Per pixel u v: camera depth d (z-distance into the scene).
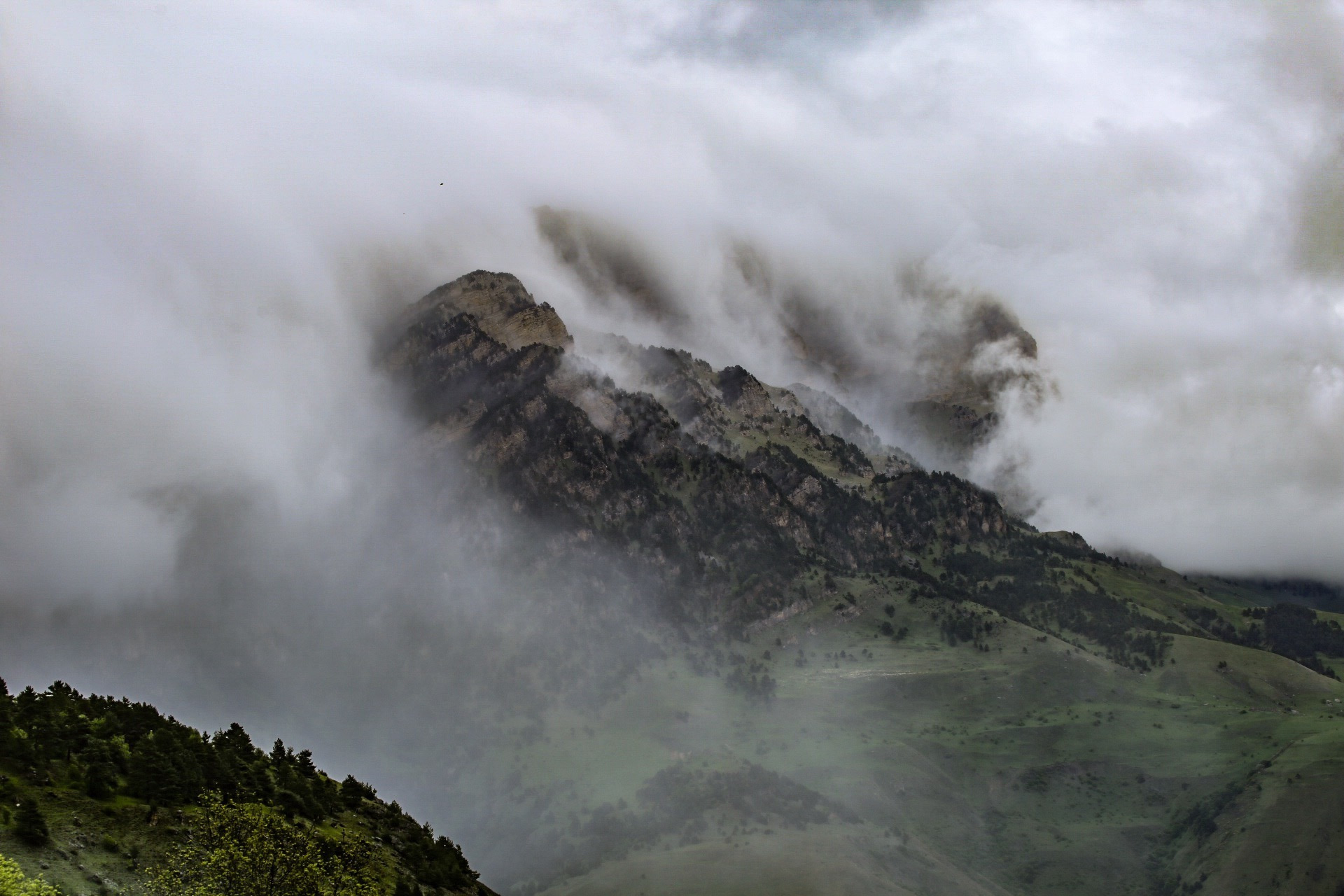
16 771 167.25
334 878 164.75
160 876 154.38
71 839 156.88
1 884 134.88
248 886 155.00
